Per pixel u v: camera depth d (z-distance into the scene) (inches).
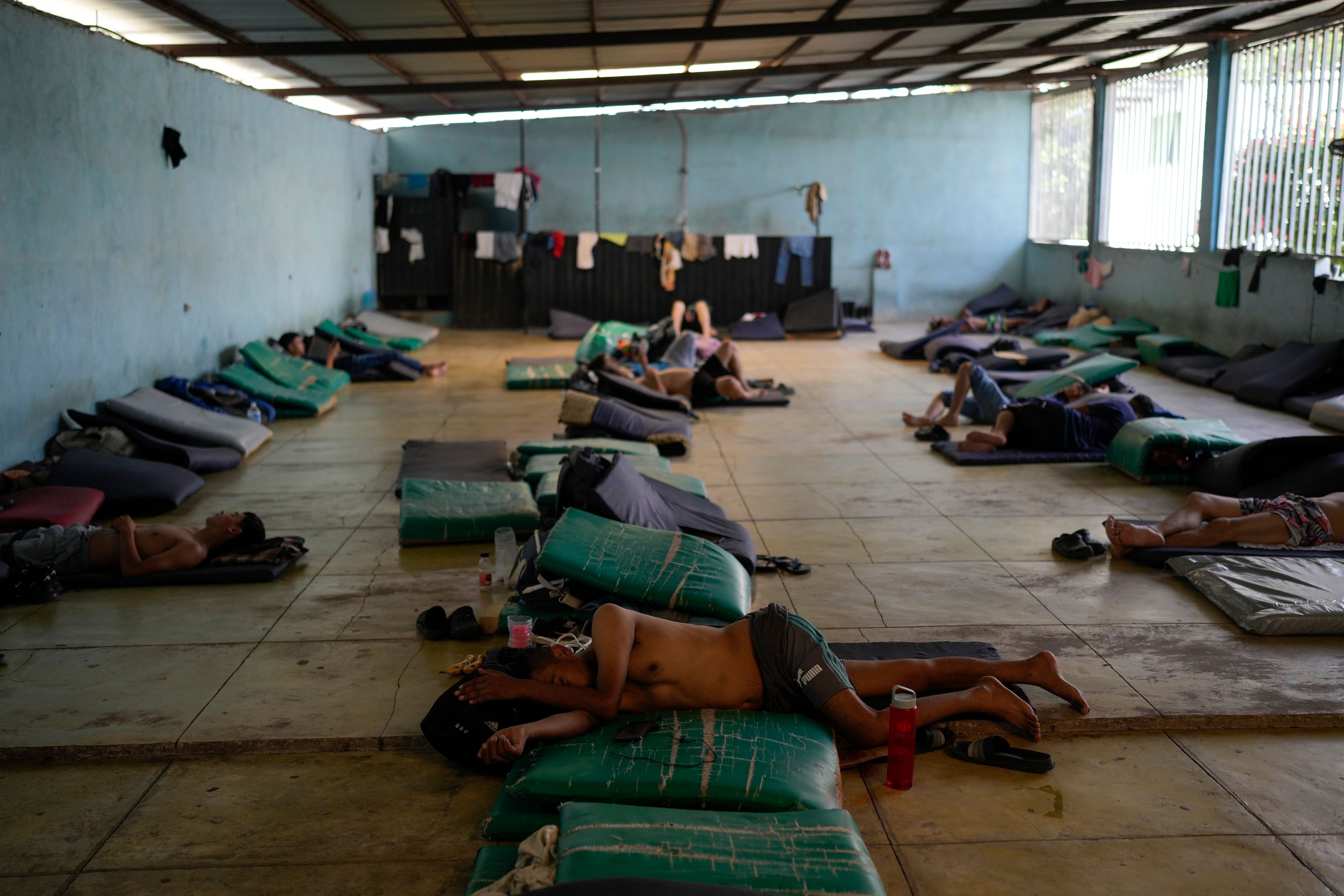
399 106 588.4
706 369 384.2
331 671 159.6
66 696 151.5
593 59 451.8
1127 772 130.9
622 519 191.0
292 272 494.6
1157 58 515.2
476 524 219.8
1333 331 383.6
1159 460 264.7
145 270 336.5
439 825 121.5
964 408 351.9
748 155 676.1
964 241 690.8
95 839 118.8
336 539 227.8
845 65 493.0
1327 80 385.1
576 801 114.0
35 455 272.5
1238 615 171.9
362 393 429.4
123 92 320.5
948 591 191.3
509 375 441.1
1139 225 544.1
